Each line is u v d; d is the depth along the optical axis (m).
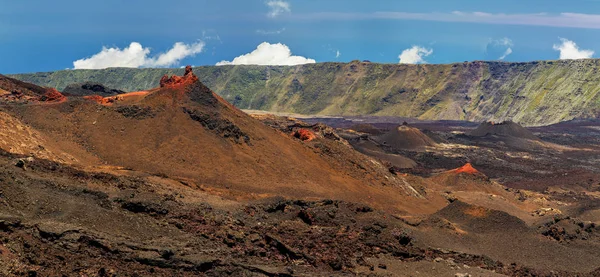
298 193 116.00
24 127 103.62
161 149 116.69
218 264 62.88
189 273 60.25
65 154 103.31
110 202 72.00
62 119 118.31
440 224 101.19
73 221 62.91
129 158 111.75
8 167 71.44
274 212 92.31
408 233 92.00
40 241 56.53
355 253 79.81
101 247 59.41
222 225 76.75
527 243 101.38
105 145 113.94
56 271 52.00
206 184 108.19
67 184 73.31
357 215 100.00
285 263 70.25
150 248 61.28
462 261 87.44
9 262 50.31
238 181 114.12
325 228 89.94
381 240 86.75
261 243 74.06
